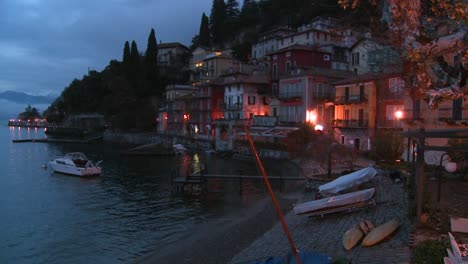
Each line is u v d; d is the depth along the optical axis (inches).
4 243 932.6
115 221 1117.1
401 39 406.0
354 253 568.4
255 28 5275.6
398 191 926.4
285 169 1975.9
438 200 656.4
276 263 498.3
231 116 3235.7
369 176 934.4
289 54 2805.1
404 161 1365.7
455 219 510.0
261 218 1035.3
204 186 1478.8
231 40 5502.0
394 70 597.3
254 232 909.2
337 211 835.4
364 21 515.8
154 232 1000.2
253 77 3142.2
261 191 1471.5
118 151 3427.7
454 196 690.8
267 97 3147.1
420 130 523.2
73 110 6648.6
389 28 415.2
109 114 5300.2
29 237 978.1
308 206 834.2
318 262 469.7
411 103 1350.9
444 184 819.4
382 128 1815.9
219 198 1392.7
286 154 2206.0
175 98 4200.3
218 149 3080.7
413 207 634.8
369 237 575.2
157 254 824.3
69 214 1204.5
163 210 1238.9
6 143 4537.4
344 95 2140.7
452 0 426.9
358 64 2439.7
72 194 1529.3
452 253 397.7
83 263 804.6
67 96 6811.0
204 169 1581.0
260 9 5664.4
